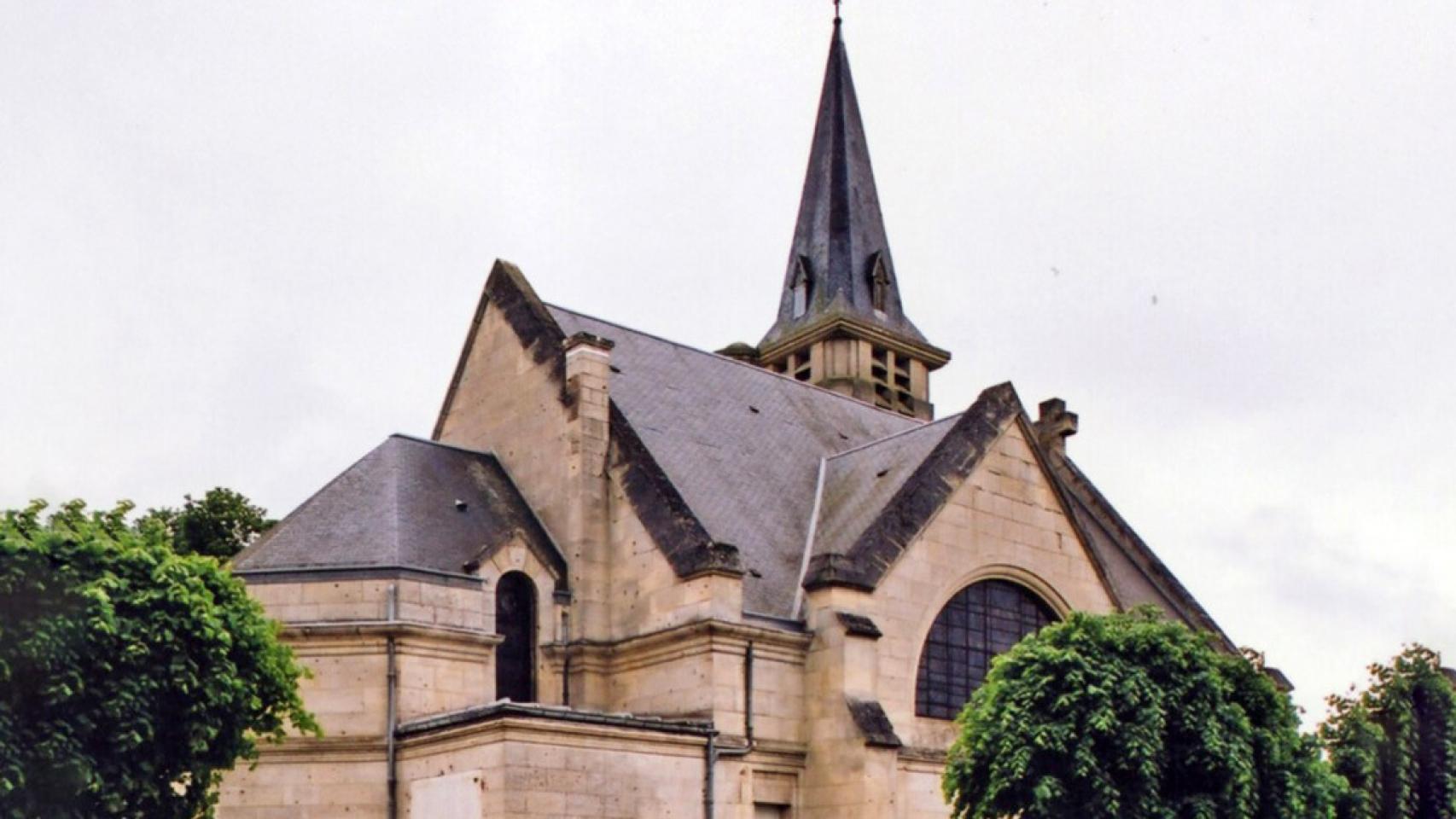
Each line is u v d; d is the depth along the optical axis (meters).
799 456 52.34
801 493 50.38
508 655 42.50
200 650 28.52
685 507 43.03
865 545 43.59
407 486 44.03
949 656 45.19
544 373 47.28
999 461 47.44
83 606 26.98
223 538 64.31
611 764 36.56
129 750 27.36
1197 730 35.38
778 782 41.53
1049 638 37.12
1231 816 34.91
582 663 43.31
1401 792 48.31
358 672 38.84
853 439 56.00
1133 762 34.72
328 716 38.59
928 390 77.12
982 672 45.91
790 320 77.94
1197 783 35.53
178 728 28.28
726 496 47.38
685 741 38.22
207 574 29.88
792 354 75.94
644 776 37.16
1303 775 37.56
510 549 42.53
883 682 42.75
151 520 31.45
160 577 28.48
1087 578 48.81
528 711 35.19
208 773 29.23
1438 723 49.72
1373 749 48.16
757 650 41.62
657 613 42.69
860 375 74.00
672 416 49.44
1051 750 34.91
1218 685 36.09
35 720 26.42
